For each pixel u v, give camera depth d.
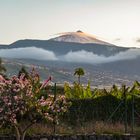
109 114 29.42
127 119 29.58
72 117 28.08
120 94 31.56
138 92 32.31
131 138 25.95
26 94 21.33
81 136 24.83
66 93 32.72
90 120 28.66
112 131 26.55
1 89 21.22
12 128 22.88
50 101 22.05
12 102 21.12
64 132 25.23
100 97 29.52
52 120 21.95
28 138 23.56
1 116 21.08
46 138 23.84
